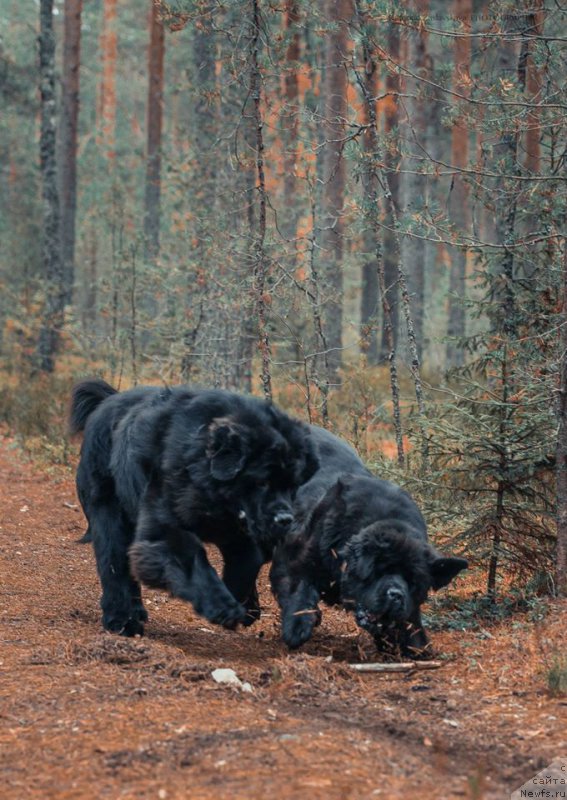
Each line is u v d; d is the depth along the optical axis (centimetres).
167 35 5100
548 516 995
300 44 2864
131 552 797
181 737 572
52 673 705
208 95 1505
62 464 1817
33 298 2908
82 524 1403
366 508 825
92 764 532
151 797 489
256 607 930
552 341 1074
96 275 4750
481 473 998
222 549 852
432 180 1282
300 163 1555
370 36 1034
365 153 1159
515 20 1166
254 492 758
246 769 523
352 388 1728
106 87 5509
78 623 895
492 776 536
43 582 1073
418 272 3112
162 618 963
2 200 4781
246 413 773
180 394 822
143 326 2166
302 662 746
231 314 1742
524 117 1030
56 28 7300
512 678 731
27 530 1341
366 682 745
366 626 793
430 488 1032
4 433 2141
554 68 1055
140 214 3525
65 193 3894
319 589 841
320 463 898
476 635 877
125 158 5222
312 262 1517
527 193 1090
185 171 2456
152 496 798
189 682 694
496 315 1225
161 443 798
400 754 561
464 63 1027
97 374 2241
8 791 501
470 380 1054
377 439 1675
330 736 580
